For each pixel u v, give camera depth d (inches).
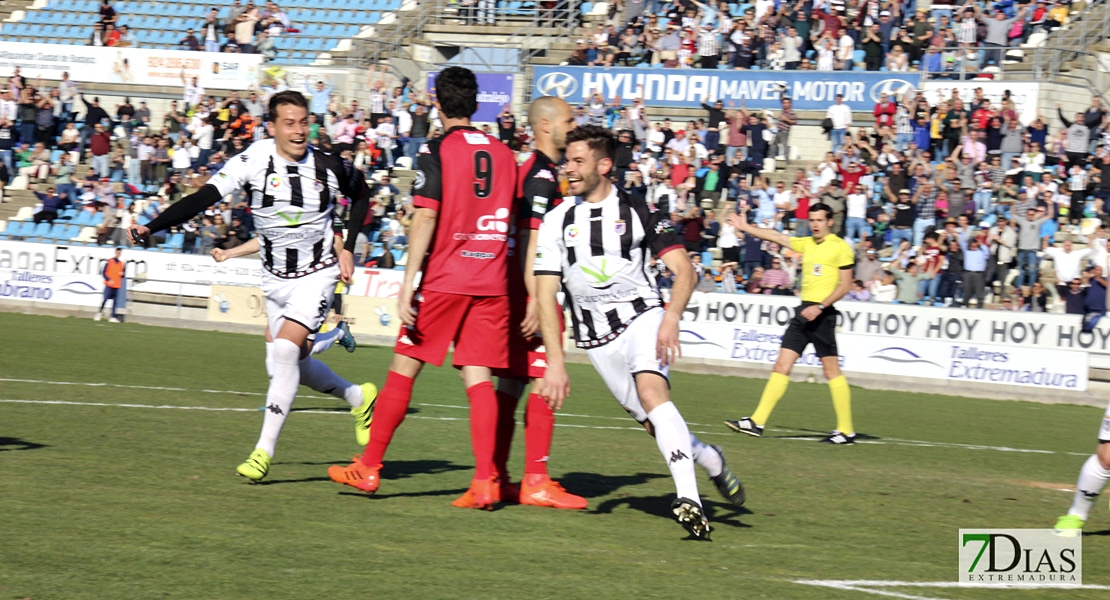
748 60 1552.7
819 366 1133.7
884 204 1322.6
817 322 611.2
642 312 333.4
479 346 358.9
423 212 351.3
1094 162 1305.4
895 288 1198.3
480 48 1793.8
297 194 394.0
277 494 361.1
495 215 357.7
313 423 557.0
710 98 1536.7
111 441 450.6
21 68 1877.5
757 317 1175.0
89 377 704.4
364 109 1724.9
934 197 1267.2
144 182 1659.7
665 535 331.6
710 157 1395.2
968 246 1175.6
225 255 459.8
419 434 539.5
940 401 972.6
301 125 392.5
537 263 337.7
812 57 1541.6
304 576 261.6
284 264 400.8
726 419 713.6
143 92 1836.9
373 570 270.2
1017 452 613.3
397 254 1430.9
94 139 1669.5
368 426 451.2
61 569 257.3
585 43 1651.1
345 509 343.6
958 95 1370.6
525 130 1470.2
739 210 1327.5
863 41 1502.2
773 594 266.4
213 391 666.2
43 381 662.5
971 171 1280.8
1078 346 1079.6
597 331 336.8
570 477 438.0
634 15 1668.3
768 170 1460.4
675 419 324.8
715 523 354.6
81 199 1656.0
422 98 1670.8
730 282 1263.5
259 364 885.2
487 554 293.1
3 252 1477.6
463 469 437.4
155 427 498.3
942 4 1603.1
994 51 1467.8
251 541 293.0
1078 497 357.1
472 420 358.0
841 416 616.7
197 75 1811.0
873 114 1460.4
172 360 872.9
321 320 399.2
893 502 412.5
